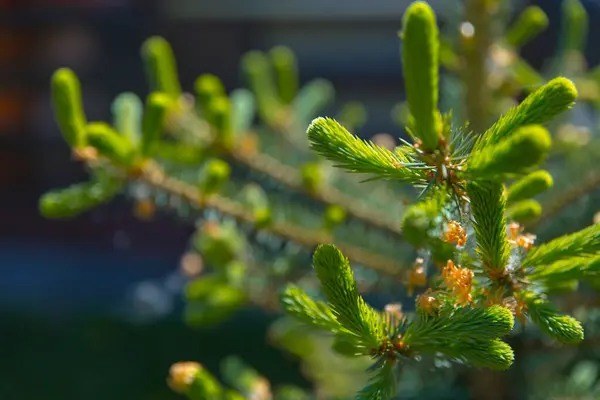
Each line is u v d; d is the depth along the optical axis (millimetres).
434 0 753
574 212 722
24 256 2580
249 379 723
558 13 1884
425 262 441
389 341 385
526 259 400
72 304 2072
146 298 2078
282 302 415
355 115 975
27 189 2867
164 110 600
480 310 376
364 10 2600
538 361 687
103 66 2711
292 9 2641
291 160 792
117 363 1629
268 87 889
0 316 2006
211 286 758
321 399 759
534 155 345
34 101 2834
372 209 746
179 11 2676
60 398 1479
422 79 384
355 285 382
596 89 769
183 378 510
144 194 646
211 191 626
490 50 667
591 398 678
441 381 687
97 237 2654
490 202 386
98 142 581
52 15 2688
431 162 388
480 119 656
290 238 690
